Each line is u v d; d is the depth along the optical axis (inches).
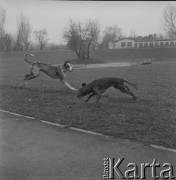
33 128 227.9
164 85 425.1
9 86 455.2
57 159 165.2
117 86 315.6
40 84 478.0
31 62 442.3
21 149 181.6
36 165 158.2
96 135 207.6
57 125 235.6
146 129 217.8
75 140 198.1
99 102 320.5
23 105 317.4
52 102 330.3
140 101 323.3
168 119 243.6
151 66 545.0
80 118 253.8
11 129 225.1
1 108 303.3
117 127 224.1
